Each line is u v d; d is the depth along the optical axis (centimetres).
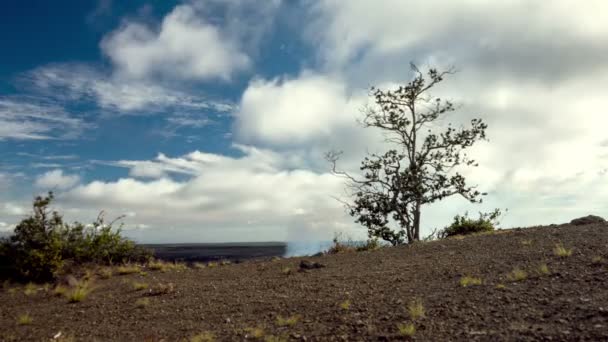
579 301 662
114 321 913
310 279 1210
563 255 1011
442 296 816
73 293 1193
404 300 824
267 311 880
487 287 833
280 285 1170
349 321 729
